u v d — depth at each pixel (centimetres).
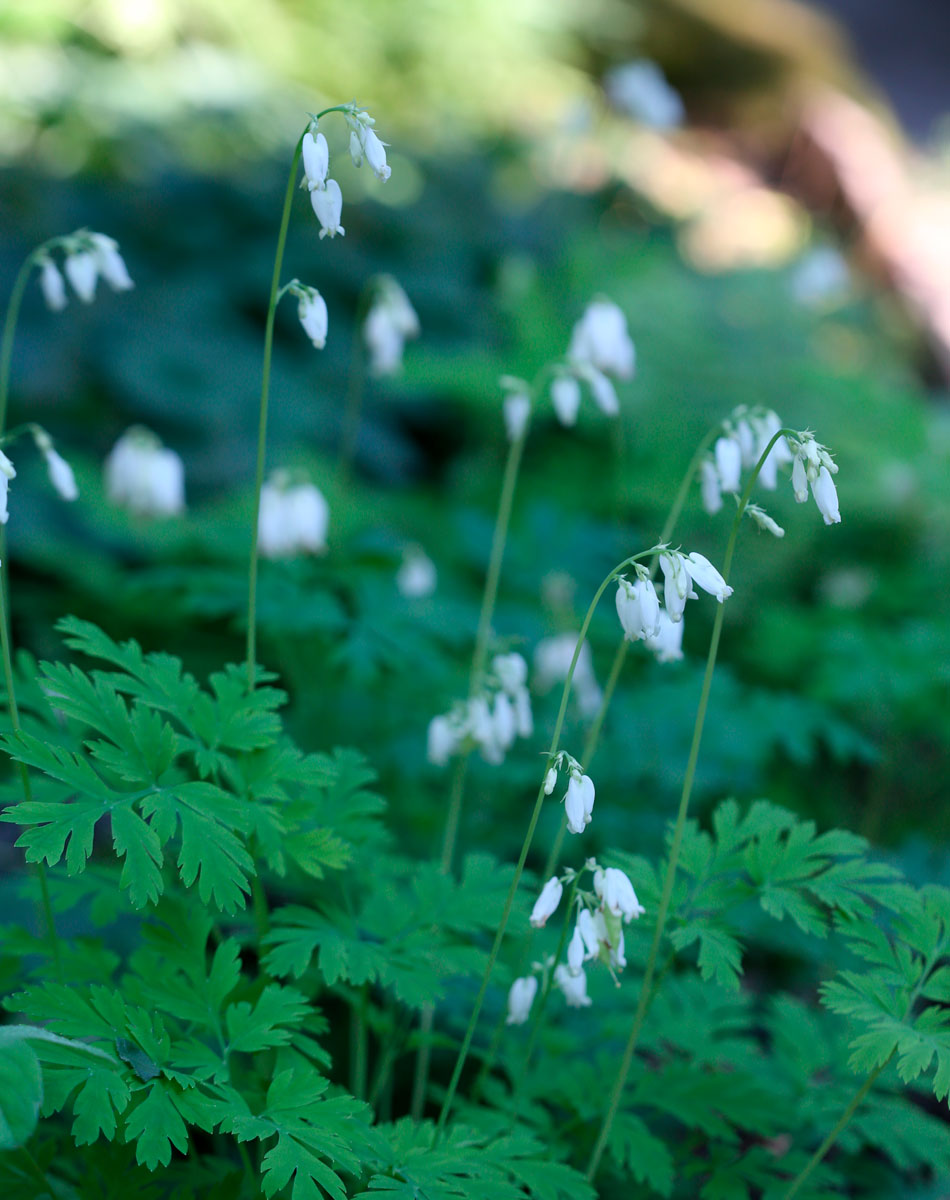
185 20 504
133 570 263
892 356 410
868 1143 178
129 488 193
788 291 349
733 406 297
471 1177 161
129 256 356
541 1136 169
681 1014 176
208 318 341
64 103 423
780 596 265
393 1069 178
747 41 655
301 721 197
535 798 197
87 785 160
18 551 245
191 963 164
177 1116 156
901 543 267
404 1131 162
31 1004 158
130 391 304
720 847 168
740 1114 169
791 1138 179
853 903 164
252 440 306
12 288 319
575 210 490
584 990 166
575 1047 174
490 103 583
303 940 164
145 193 374
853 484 266
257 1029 161
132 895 157
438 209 423
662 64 664
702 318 323
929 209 558
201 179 385
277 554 188
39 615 242
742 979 191
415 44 566
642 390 301
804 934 184
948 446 279
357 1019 175
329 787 172
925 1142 170
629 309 320
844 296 415
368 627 192
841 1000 161
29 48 470
